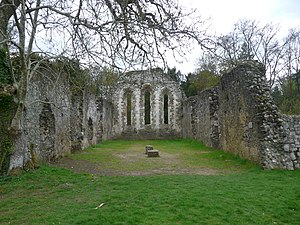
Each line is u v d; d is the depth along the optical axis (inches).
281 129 463.5
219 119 736.3
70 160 586.6
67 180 378.3
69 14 350.0
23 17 356.2
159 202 273.0
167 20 359.3
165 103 1509.6
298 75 1334.9
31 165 426.3
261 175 410.6
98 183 359.3
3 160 378.6
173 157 647.8
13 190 327.3
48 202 282.5
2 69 398.6
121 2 355.6
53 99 563.2
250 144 510.0
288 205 282.2
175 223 227.8
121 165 529.3
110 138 1346.0
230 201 282.2
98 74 526.6
